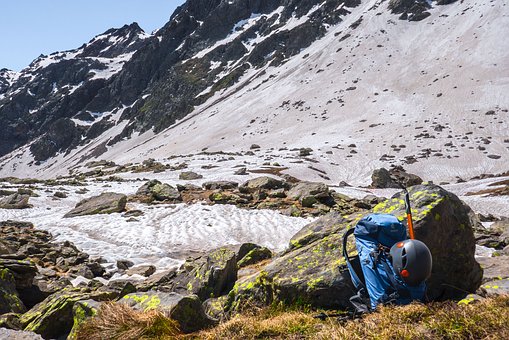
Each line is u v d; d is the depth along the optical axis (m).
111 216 26.92
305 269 6.98
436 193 7.23
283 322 5.60
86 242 20.20
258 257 11.34
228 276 8.88
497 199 47.41
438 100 126.50
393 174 73.75
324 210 28.14
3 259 10.26
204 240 21.48
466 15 178.88
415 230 6.69
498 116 109.31
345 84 158.12
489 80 129.75
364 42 186.50
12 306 8.83
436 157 90.12
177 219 25.73
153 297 7.13
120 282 11.76
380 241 5.36
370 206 30.97
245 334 5.38
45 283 11.12
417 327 4.39
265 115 155.50
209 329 6.15
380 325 4.49
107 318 5.98
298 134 126.44
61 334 7.70
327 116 136.25
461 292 6.94
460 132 104.38
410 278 4.69
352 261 5.78
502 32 154.50
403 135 107.56
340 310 6.27
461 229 7.17
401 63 161.88
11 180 58.66
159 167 77.75
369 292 5.12
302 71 188.25
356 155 95.62
